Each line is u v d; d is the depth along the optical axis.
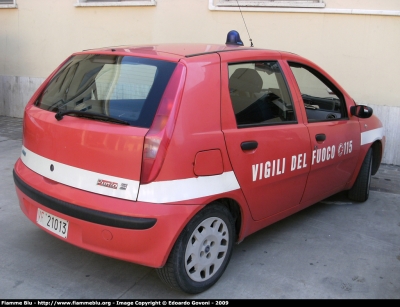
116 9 8.16
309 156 3.87
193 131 2.85
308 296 3.17
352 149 4.59
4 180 5.30
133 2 7.93
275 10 6.89
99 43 8.46
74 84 3.29
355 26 6.50
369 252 3.90
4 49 9.45
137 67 3.05
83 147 2.86
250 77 3.42
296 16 6.80
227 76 3.19
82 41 8.62
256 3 7.00
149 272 3.40
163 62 3.01
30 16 9.02
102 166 2.79
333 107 4.46
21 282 3.17
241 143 3.16
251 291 3.20
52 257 3.54
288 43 6.93
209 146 2.92
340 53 6.65
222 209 3.12
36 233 3.95
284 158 3.57
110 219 2.70
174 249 2.83
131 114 2.83
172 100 2.79
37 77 9.16
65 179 2.95
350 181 4.85
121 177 2.73
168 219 2.71
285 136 3.57
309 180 4.00
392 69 6.43
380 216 4.73
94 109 2.97
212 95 3.03
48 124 3.08
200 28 7.53
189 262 2.96
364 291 3.27
